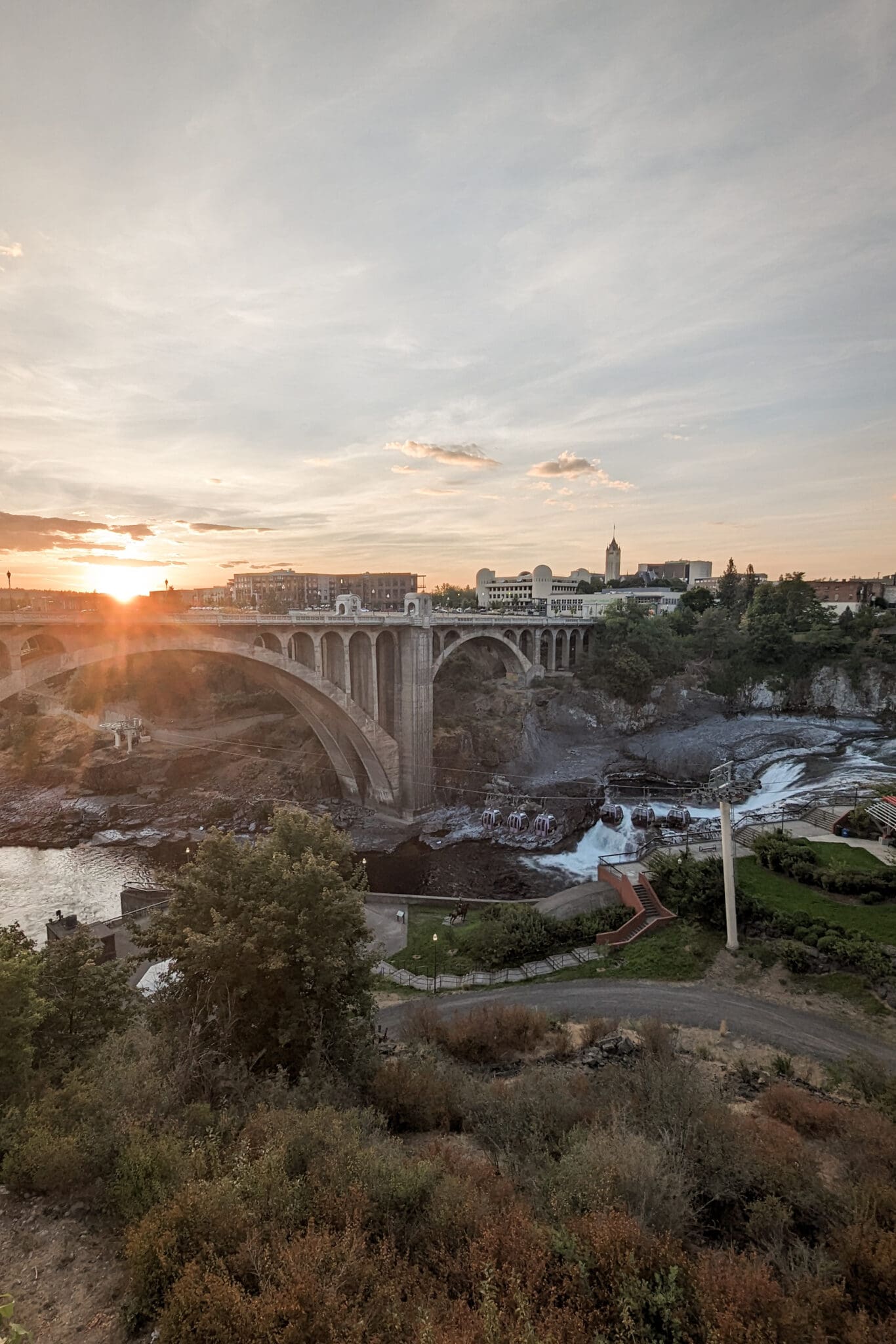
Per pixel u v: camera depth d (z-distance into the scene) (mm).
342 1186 10531
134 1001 20500
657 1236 10070
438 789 69000
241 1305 7621
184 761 73750
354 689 63906
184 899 18781
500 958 33156
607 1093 17453
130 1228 9070
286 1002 17422
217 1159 10945
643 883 36375
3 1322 5109
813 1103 18438
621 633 96750
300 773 71438
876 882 31859
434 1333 7488
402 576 165750
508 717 78938
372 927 40062
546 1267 9008
